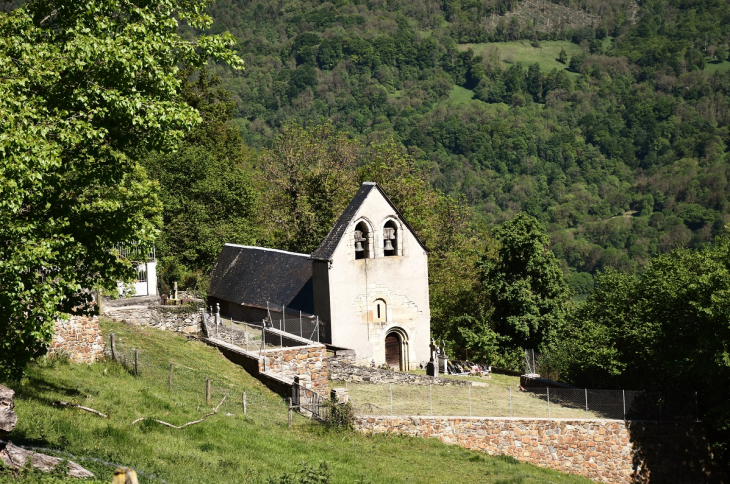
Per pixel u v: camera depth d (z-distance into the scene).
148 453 22.52
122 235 22.23
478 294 68.50
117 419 25.41
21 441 19.53
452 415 38.75
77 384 28.41
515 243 64.44
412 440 36.41
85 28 20.94
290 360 40.88
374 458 32.12
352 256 52.38
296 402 36.81
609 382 45.94
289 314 53.94
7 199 17.70
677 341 43.31
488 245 80.62
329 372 45.41
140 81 22.42
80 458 19.70
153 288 52.31
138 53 20.91
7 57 19.28
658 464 41.16
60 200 21.55
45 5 21.56
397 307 54.03
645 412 42.22
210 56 23.55
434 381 47.12
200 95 96.12
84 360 33.38
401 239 54.19
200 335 45.88
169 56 22.56
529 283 64.25
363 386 44.75
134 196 24.14
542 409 41.97
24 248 18.45
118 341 38.97
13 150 17.86
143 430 25.08
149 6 22.70
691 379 44.06
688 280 42.69
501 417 38.72
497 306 65.75
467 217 89.62
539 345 63.22
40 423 21.48
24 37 20.30
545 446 39.16
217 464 23.73
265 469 25.02
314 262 52.72
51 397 25.19
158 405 29.11
